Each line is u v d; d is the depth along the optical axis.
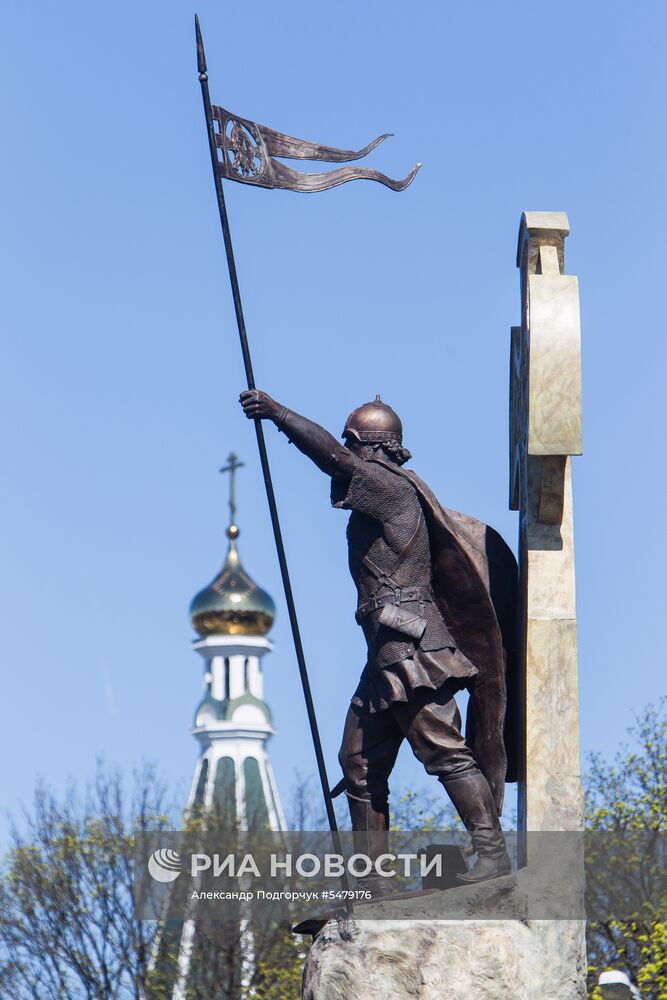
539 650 17.31
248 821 53.97
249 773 91.19
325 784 17.03
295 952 46.88
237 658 110.81
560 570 17.48
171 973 47.94
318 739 17.12
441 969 16.27
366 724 17.53
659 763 43.47
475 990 16.23
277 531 17.31
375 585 17.42
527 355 17.52
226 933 46.09
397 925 16.42
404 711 17.22
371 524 17.53
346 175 18.20
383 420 17.91
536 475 17.50
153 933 49.59
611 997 25.97
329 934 16.64
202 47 17.88
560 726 17.17
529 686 17.23
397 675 17.19
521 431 18.33
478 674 17.33
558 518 17.47
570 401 17.11
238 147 17.91
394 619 17.20
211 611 111.44
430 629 17.25
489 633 17.28
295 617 17.25
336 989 16.33
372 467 17.48
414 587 17.36
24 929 51.38
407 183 18.44
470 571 17.22
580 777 17.08
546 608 17.41
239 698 108.69
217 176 17.77
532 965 16.45
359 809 17.48
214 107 17.88
